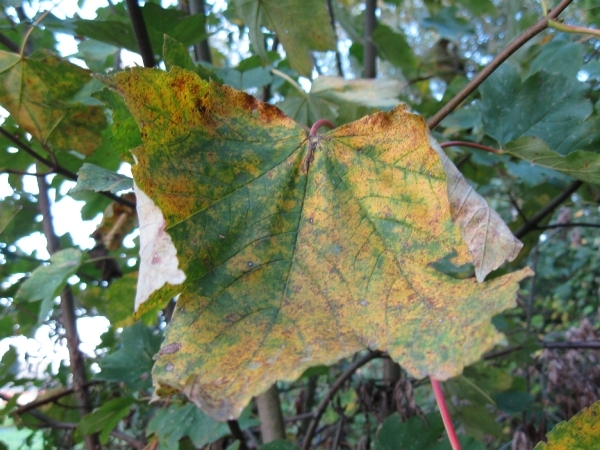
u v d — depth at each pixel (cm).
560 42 33
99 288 47
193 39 31
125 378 33
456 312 13
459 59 53
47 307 31
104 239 39
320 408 38
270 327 14
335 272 15
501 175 41
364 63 46
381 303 14
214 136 15
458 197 15
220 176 15
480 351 11
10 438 59
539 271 99
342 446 45
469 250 14
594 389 40
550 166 22
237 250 15
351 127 15
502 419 53
